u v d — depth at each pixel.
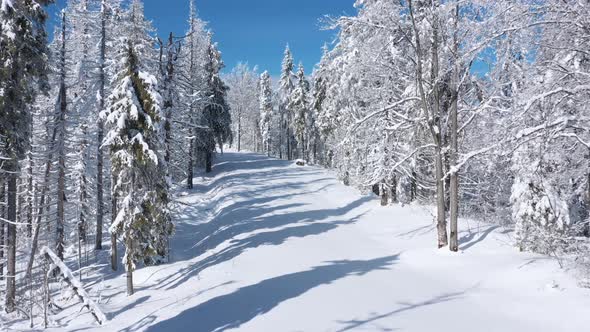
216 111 46.97
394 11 16.09
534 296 10.62
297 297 11.76
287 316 10.23
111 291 17.94
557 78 10.50
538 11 10.61
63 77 22.45
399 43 18.31
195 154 42.84
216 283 14.67
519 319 9.36
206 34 43.69
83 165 28.81
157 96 17.83
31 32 17.28
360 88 26.12
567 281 11.04
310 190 37.19
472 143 17.73
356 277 13.67
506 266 13.27
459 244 16.89
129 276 17.09
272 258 17.31
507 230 18.34
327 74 36.38
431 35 16.30
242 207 30.19
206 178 44.69
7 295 17.39
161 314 12.19
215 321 10.42
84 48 24.72
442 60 16.58
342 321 9.66
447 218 22.22
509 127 10.91
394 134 23.25
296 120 64.12
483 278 12.64
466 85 18.44
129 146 17.22
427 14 16.08
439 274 13.64
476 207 28.56
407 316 9.80
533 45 11.33
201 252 22.02
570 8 10.12
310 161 68.50
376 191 34.38
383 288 12.31
